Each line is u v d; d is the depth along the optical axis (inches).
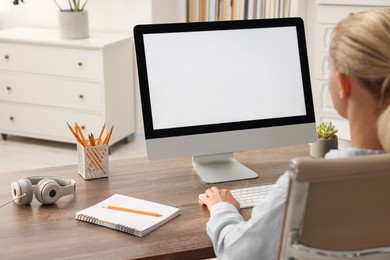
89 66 188.7
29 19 218.1
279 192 61.6
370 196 52.6
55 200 81.5
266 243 63.2
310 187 50.8
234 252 65.6
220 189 87.0
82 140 90.9
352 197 52.2
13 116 204.4
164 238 72.9
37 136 203.3
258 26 92.6
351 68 56.3
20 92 200.8
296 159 49.4
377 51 55.2
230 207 73.1
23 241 71.6
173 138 89.7
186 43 89.8
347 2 185.2
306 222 52.4
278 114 94.1
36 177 85.4
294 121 94.9
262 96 93.2
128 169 94.9
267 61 93.2
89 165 89.9
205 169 93.0
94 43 186.4
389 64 55.1
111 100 194.1
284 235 52.7
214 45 91.0
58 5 208.5
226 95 91.7
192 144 90.7
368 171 50.6
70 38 192.2
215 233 69.7
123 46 196.9
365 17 56.9
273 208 61.7
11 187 83.0
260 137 93.6
